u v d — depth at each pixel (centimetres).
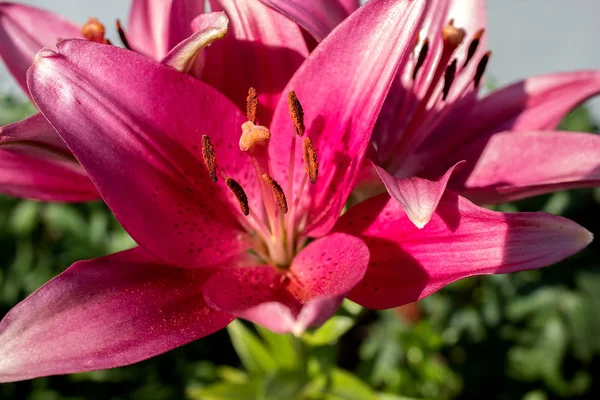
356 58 23
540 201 47
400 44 22
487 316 48
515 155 27
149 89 23
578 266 46
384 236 24
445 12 30
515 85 30
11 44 30
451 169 21
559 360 46
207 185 25
